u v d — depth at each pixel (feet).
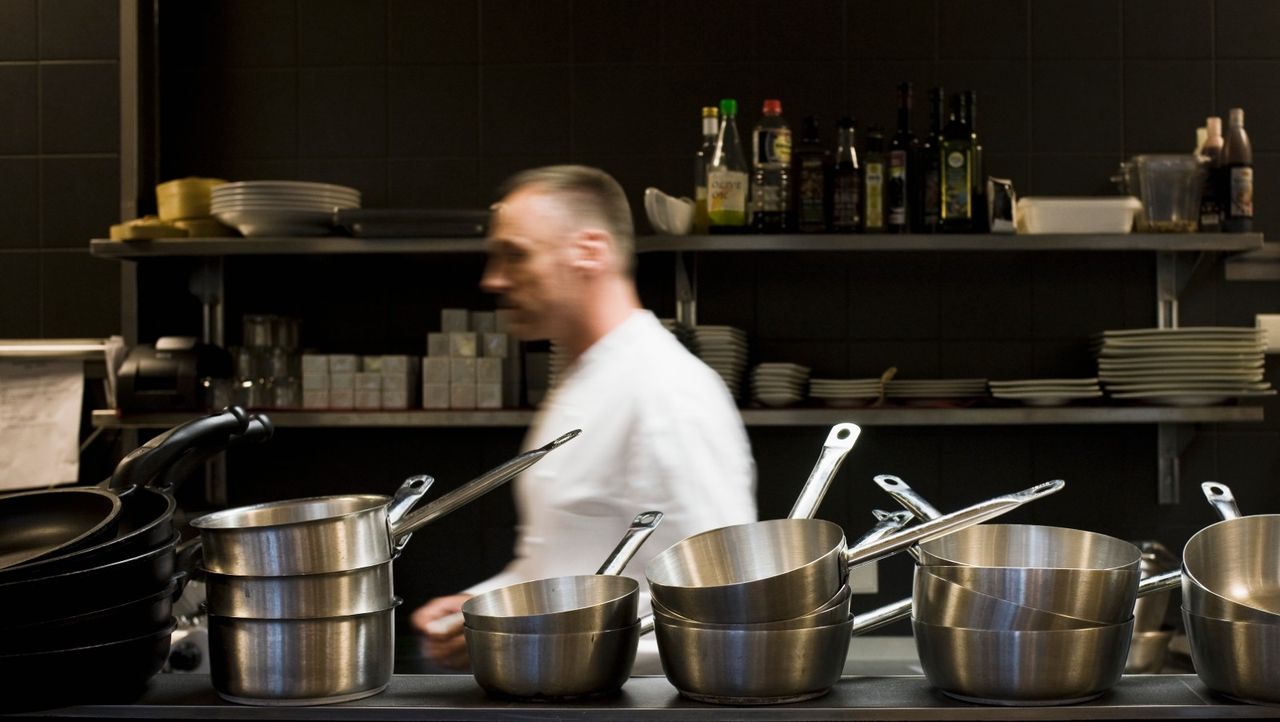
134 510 3.64
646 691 3.39
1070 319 9.58
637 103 9.68
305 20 9.80
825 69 9.59
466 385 8.79
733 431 5.39
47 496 3.60
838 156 8.68
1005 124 9.59
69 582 3.12
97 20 9.64
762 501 9.62
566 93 9.70
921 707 3.17
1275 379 9.57
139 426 8.77
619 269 5.61
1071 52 9.61
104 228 9.65
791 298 9.61
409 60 9.77
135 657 3.27
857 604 9.56
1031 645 3.09
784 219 8.70
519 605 3.54
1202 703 3.20
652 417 5.17
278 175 9.79
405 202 9.75
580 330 5.59
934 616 3.25
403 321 9.73
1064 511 9.59
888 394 8.96
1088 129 9.57
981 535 3.62
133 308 9.11
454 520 9.75
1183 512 9.56
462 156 9.75
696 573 3.53
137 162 9.30
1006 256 9.61
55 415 9.39
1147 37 9.59
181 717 3.26
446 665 4.33
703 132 9.02
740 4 9.64
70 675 3.16
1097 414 8.50
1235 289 9.54
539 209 5.47
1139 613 7.84
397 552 3.51
